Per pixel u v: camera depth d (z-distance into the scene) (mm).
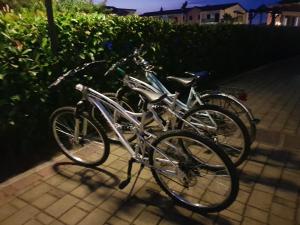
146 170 3619
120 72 3877
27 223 2705
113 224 2736
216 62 9062
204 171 3277
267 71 11953
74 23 4398
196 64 7906
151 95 3043
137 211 2914
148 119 3203
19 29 3729
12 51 3473
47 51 3949
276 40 15141
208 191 3230
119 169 3639
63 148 3795
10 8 5750
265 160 3977
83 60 4434
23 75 3609
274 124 5398
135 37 5531
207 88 4270
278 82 9422
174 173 2967
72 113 3578
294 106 6613
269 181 3480
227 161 2611
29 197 3055
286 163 3918
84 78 4504
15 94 3588
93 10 7262
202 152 4000
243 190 3289
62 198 3061
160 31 6184
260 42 12664
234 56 10258
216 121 3543
